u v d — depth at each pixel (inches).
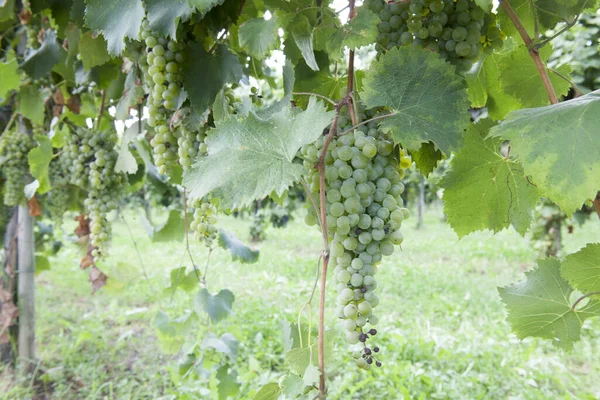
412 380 162.2
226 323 221.1
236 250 101.6
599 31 184.1
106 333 215.0
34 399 157.2
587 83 190.1
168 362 180.7
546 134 35.3
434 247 510.6
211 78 60.3
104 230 99.2
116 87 100.8
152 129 87.4
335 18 56.0
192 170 39.2
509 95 62.4
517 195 54.9
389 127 41.5
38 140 105.5
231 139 39.1
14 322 153.6
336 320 217.2
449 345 199.6
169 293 106.2
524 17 56.1
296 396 41.2
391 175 45.0
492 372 176.7
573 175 33.4
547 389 165.3
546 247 246.7
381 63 43.6
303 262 407.5
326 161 44.1
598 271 49.9
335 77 62.1
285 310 247.8
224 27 63.0
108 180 98.0
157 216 766.5
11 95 133.0
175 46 59.9
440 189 56.1
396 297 293.3
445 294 301.1
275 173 36.3
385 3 51.9
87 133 100.2
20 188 125.2
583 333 219.6
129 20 51.8
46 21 103.7
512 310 57.9
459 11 48.3
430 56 42.8
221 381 108.2
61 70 104.8
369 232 42.3
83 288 273.7
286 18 54.8
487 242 534.0
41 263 163.0
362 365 41.6
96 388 163.8
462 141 40.8
